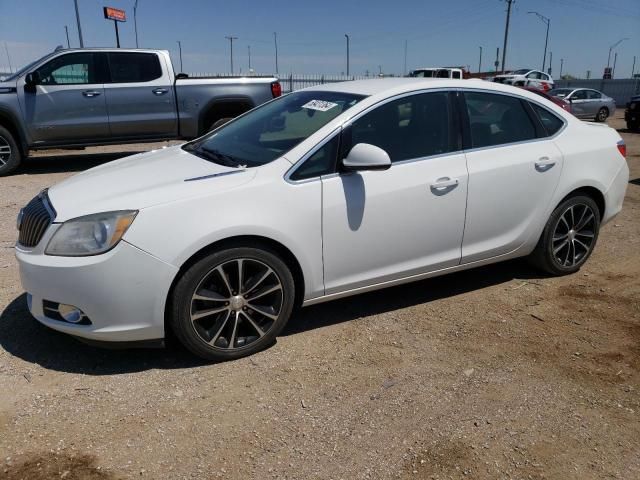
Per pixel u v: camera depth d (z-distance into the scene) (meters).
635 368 3.37
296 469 2.52
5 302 4.09
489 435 2.76
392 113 3.76
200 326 3.25
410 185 3.69
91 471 2.47
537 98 4.46
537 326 3.90
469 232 4.05
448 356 3.49
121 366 3.30
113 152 12.30
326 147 3.50
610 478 2.50
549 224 4.48
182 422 2.82
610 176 4.70
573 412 2.95
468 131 4.02
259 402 2.99
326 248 3.49
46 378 3.16
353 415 2.90
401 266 3.83
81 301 3.01
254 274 3.35
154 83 9.73
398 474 2.49
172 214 3.06
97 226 2.99
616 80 43.44
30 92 8.98
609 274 4.87
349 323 3.91
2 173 9.13
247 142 3.89
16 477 2.42
